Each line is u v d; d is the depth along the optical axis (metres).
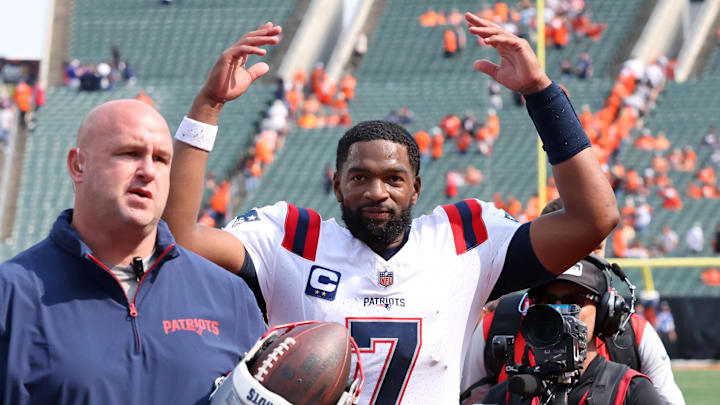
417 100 67.50
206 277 6.80
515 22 75.00
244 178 60.66
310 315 7.82
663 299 39.28
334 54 75.50
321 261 7.95
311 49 78.69
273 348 6.05
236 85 7.86
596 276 8.76
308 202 58.50
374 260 7.87
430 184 58.44
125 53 77.75
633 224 54.03
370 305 7.78
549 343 8.03
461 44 75.25
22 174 62.28
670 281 49.72
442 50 75.25
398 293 7.80
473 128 61.06
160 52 77.69
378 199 7.67
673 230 54.06
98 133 6.37
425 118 65.25
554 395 8.23
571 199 7.84
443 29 77.25
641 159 59.88
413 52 75.62
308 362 5.97
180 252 6.78
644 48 71.69
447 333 7.84
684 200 56.50
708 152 60.28
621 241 52.16
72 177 6.61
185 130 7.83
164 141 6.47
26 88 66.38
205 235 7.80
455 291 7.94
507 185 57.50
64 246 6.36
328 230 8.16
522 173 58.28
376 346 7.69
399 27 78.12
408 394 7.69
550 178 58.25
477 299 8.21
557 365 8.11
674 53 79.75
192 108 7.87
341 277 7.86
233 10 81.12
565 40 73.62
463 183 57.97
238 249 7.89
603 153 59.50
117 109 6.42
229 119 65.31
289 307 7.93
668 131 62.56
